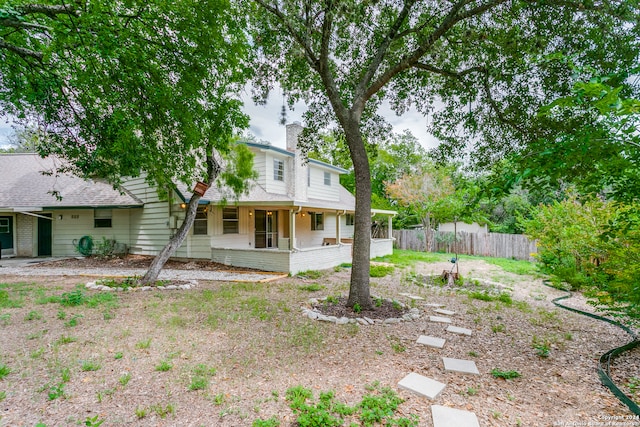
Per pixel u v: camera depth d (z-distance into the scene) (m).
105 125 5.95
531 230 10.52
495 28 5.89
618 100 2.04
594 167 2.70
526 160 2.62
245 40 6.63
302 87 7.63
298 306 6.12
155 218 12.63
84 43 4.07
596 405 2.86
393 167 24.72
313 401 2.80
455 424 2.50
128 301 6.32
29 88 5.12
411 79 7.31
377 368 3.53
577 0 4.82
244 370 3.43
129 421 2.50
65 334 4.38
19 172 14.93
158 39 5.41
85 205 12.79
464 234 18.16
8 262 12.06
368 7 5.59
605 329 5.24
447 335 4.71
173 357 3.73
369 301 6.00
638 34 4.47
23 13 3.91
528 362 3.82
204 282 8.55
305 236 15.90
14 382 3.07
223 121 7.40
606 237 3.66
